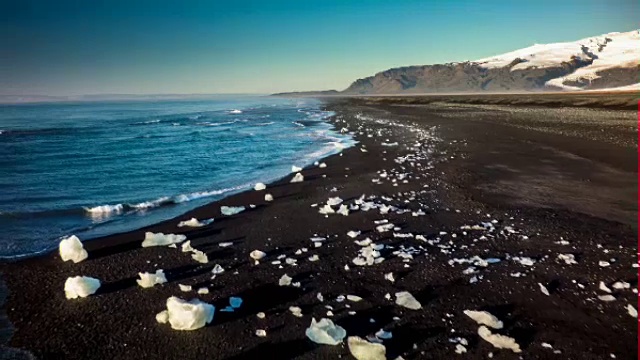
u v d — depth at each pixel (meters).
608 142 16.44
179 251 5.63
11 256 5.43
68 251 5.26
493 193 8.86
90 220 7.31
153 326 3.65
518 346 3.28
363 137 21.53
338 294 4.32
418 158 13.91
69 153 17.14
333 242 6.00
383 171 11.74
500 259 5.24
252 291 4.39
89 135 26.36
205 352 3.26
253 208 8.02
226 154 16.70
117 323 3.70
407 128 25.70
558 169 11.34
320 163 13.45
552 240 5.92
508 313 3.89
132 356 3.20
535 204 7.93
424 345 3.36
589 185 9.43
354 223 6.93
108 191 9.97
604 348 3.30
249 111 64.75
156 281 4.56
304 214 7.53
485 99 68.69
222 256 5.46
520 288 4.41
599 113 32.53
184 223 6.88
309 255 5.48
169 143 21.00
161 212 7.84
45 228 6.80
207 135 25.52
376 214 7.46
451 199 8.46
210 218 7.34
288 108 74.44
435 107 54.91
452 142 18.00
